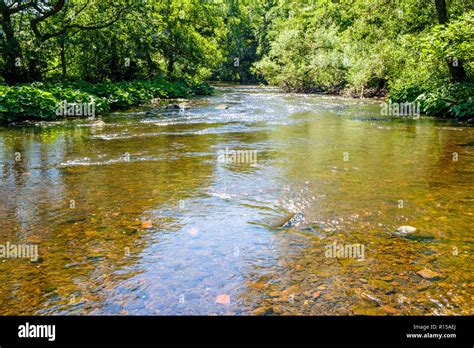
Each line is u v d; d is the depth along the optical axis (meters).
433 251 3.17
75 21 20.11
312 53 26.08
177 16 26.78
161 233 3.55
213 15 29.61
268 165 6.07
